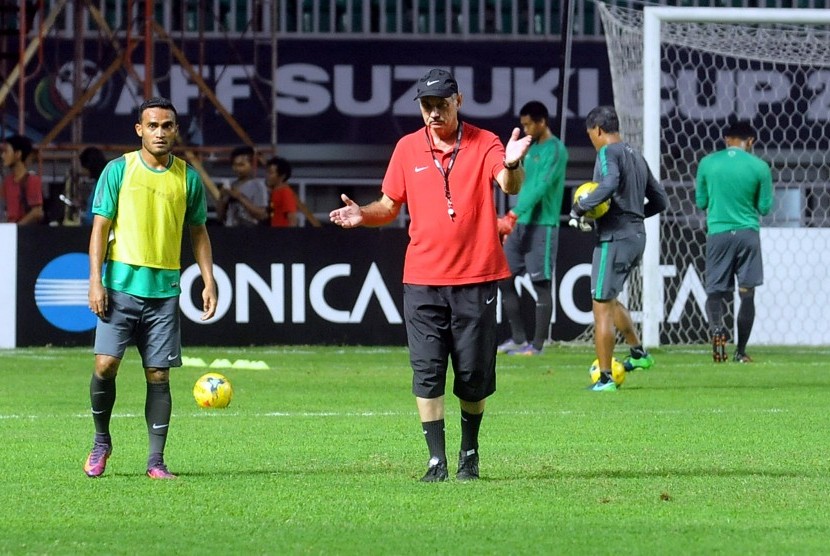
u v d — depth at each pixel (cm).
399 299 5956
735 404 3572
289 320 5906
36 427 3036
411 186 2239
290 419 3209
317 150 8006
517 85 8088
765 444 2756
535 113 5172
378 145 8038
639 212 3950
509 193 2192
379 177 8056
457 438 2862
